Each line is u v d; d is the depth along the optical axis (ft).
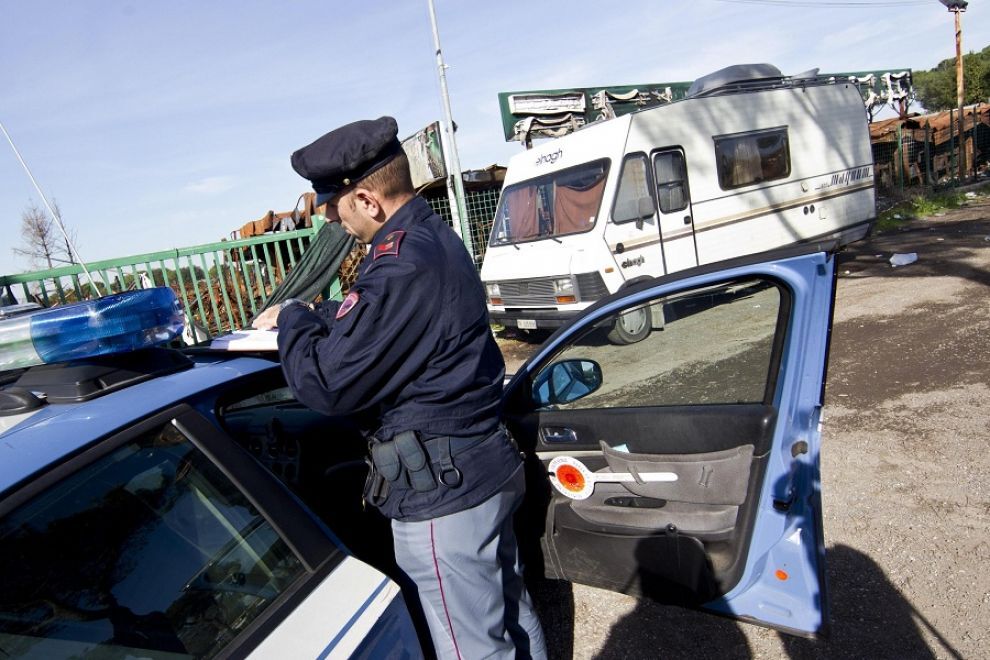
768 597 6.09
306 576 4.95
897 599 8.13
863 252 33.94
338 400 5.04
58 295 20.31
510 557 6.22
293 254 24.45
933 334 17.99
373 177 5.41
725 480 6.30
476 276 5.57
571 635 8.32
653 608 8.57
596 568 7.22
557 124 37.91
